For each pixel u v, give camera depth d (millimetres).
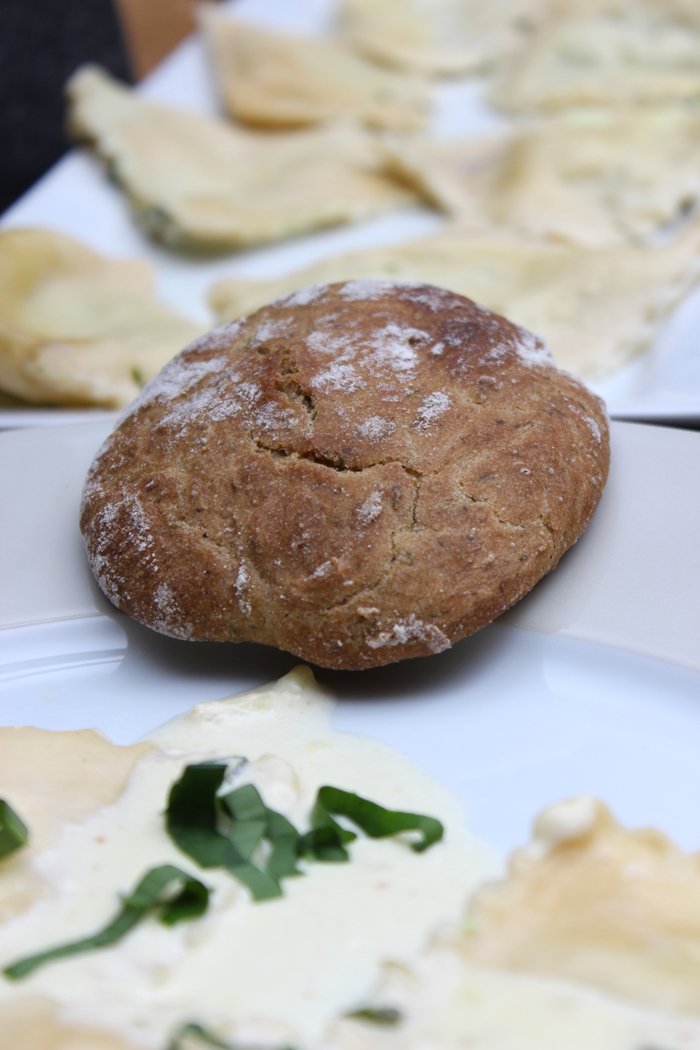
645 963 270
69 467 375
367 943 280
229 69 652
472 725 319
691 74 645
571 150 564
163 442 336
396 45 690
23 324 478
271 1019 270
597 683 325
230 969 277
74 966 276
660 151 567
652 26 672
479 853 294
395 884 289
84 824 297
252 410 332
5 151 719
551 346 463
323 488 320
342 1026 266
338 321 348
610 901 278
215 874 289
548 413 336
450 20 729
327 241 547
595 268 491
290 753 313
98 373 458
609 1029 263
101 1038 264
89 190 577
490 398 334
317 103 634
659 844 288
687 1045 261
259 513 321
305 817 300
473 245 513
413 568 314
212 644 338
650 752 312
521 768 310
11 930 282
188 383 346
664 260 490
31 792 302
